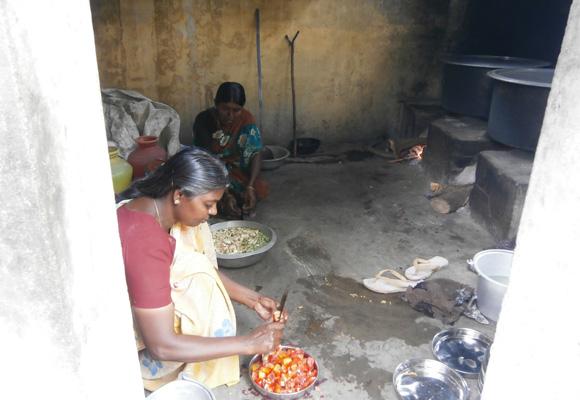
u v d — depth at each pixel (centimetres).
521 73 376
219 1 461
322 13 496
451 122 451
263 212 392
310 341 247
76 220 94
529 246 136
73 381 100
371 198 422
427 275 301
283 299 213
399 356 238
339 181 458
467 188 396
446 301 270
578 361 122
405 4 514
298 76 516
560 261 124
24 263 87
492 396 158
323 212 394
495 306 253
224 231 325
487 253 277
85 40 93
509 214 331
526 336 139
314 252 333
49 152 83
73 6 88
